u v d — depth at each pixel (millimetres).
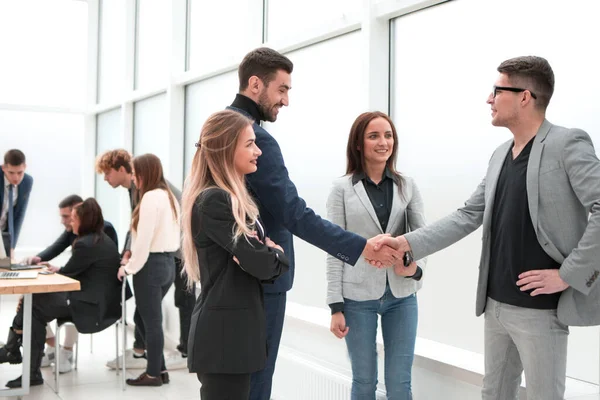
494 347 2246
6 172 5883
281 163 2379
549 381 2062
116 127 7617
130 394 4309
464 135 3166
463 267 3150
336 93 3977
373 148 2779
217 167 2135
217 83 5352
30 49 7906
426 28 3387
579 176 1969
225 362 2068
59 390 4395
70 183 8219
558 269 2031
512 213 2125
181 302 4930
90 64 8117
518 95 2115
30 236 7938
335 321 2787
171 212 4414
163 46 6207
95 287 4430
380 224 2797
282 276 2426
